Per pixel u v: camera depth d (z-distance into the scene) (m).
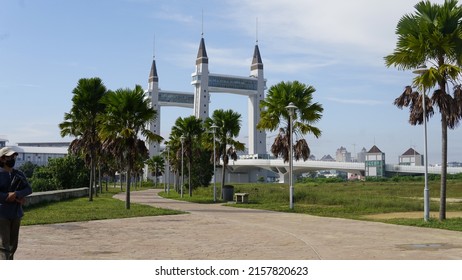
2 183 7.93
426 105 20.80
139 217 22.45
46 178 64.38
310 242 13.39
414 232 15.86
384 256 10.91
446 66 18.52
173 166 76.31
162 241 13.70
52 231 16.23
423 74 18.91
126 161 29.67
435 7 19.25
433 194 51.84
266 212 26.44
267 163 130.62
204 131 52.16
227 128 46.12
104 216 22.23
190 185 51.28
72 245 12.86
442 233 15.54
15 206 8.05
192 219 21.42
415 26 19.28
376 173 117.06
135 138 30.22
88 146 41.59
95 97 41.16
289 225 18.53
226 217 22.59
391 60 19.81
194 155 53.59
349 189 62.59
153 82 185.62
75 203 34.59
